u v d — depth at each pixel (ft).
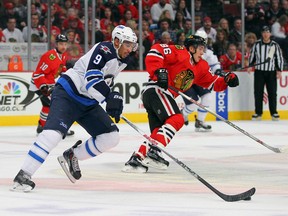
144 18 53.21
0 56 49.55
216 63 44.06
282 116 56.49
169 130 26.81
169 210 19.08
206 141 39.09
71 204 19.94
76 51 51.01
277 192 22.43
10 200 20.51
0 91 48.24
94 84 21.45
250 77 55.26
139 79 51.93
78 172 23.34
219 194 20.75
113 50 21.85
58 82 22.21
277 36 58.39
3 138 40.32
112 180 24.80
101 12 52.19
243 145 37.17
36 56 50.31
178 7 54.29
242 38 55.47
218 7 55.42
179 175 26.23
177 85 27.22
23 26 50.11
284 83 56.54
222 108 54.24
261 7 57.47
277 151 30.45
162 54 26.61
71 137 41.45
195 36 27.04
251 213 18.66
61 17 50.75
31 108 49.21
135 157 26.86
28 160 21.93
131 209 19.21
